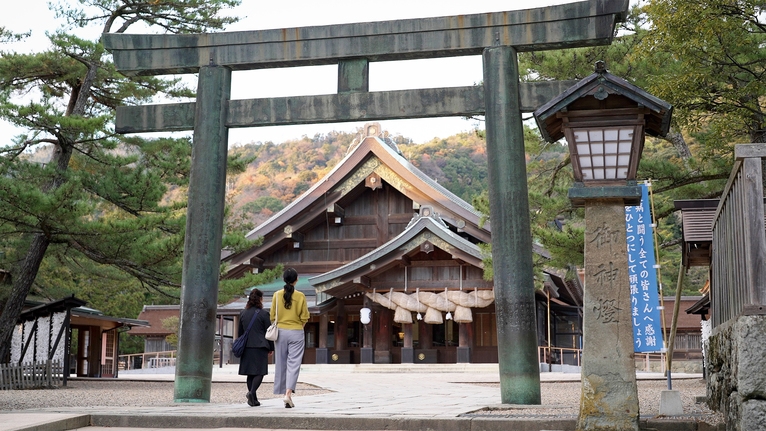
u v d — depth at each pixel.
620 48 14.45
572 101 5.89
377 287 28.16
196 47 10.24
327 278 27.56
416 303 27.34
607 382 5.61
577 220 16.52
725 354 6.80
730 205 6.73
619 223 5.83
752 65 13.19
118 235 16.17
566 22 9.31
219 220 9.89
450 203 29.72
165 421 6.76
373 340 29.31
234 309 30.56
